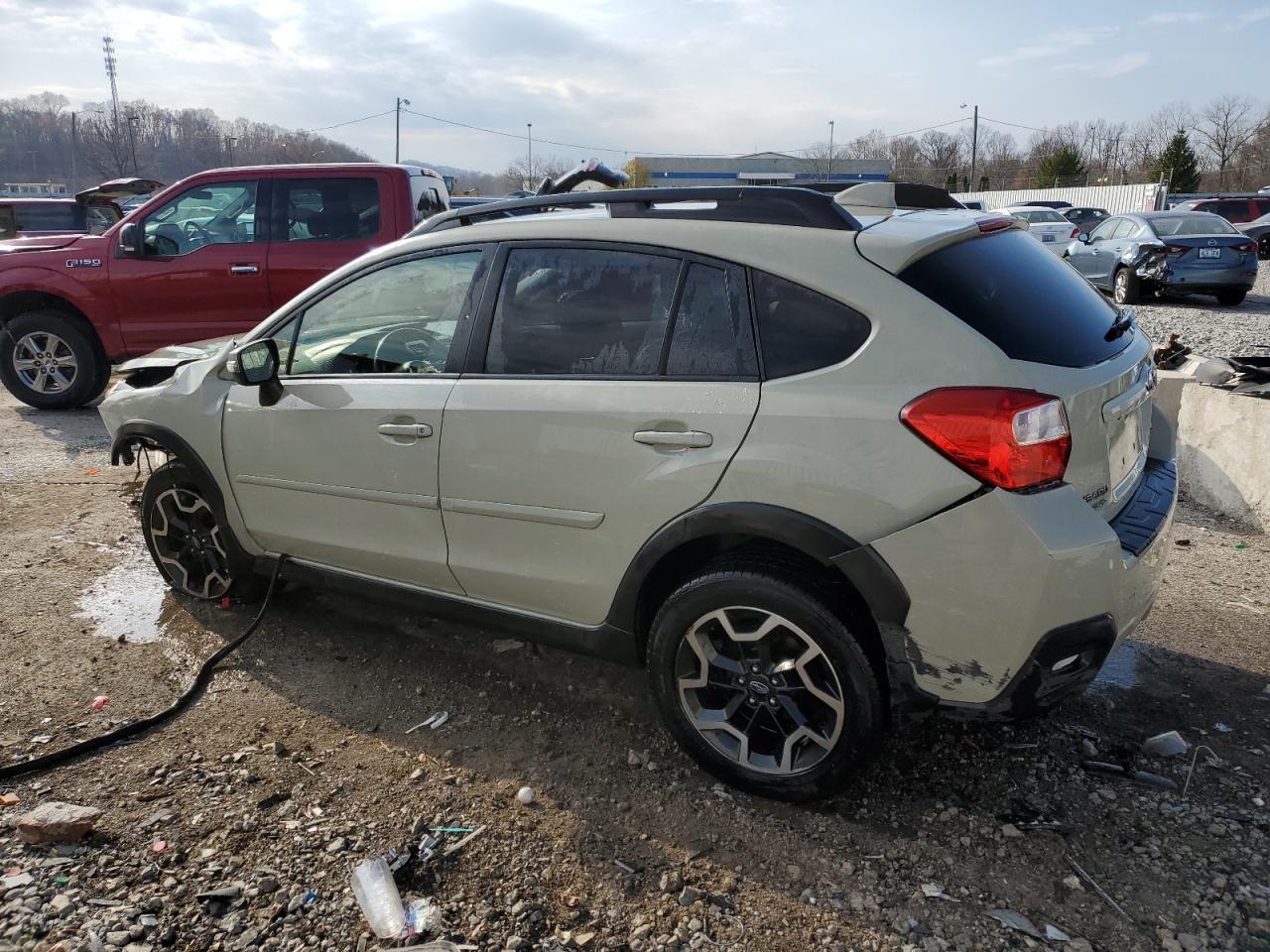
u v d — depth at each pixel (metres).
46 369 8.20
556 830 2.71
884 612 2.46
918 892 2.46
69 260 7.75
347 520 3.49
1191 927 2.32
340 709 3.39
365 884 2.46
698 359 2.71
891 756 3.04
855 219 2.67
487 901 2.44
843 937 2.31
